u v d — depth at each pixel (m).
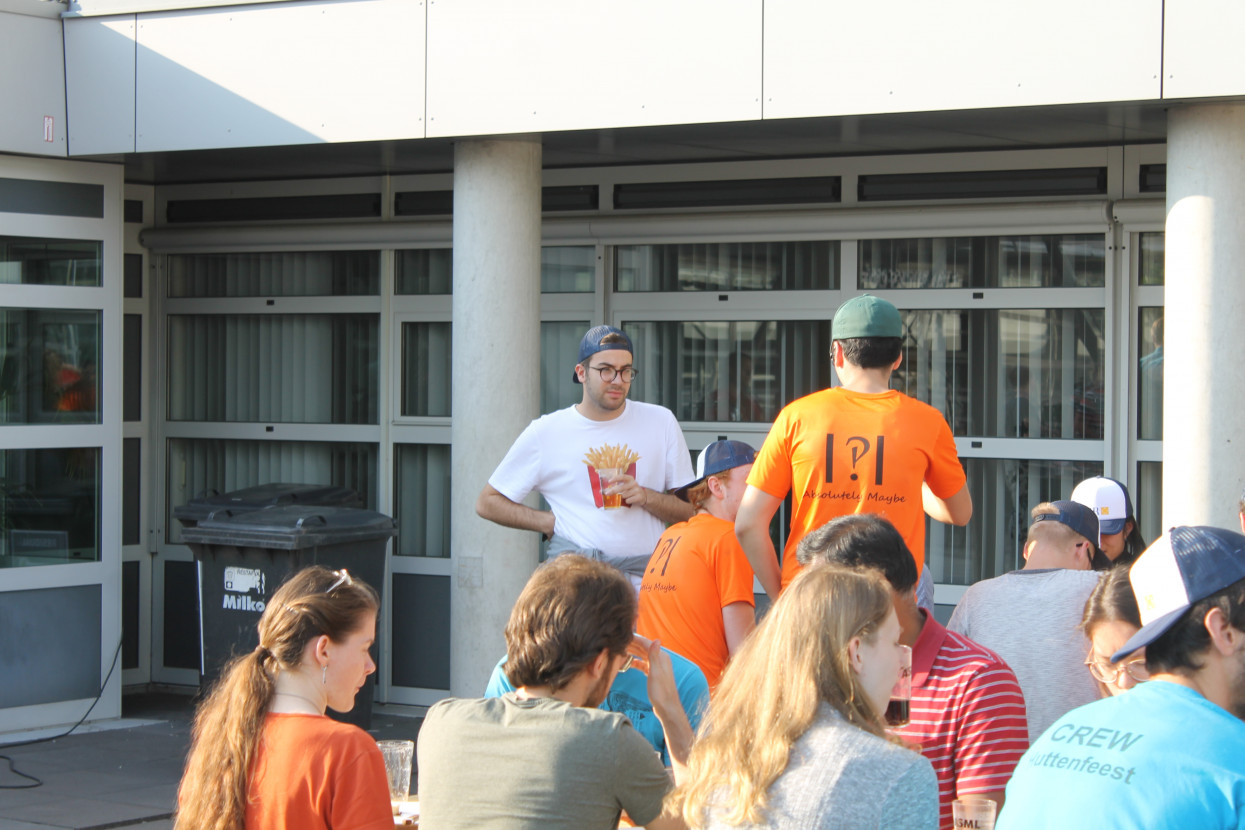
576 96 5.78
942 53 5.17
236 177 7.96
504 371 6.24
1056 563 3.55
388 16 6.11
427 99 6.05
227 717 2.59
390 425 7.82
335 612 2.67
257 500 7.18
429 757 2.54
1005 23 5.07
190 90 6.52
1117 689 2.60
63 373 7.11
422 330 7.79
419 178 7.66
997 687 2.67
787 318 7.00
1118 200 6.28
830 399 3.62
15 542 7.00
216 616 6.61
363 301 7.89
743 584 3.84
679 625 3.84
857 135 6.09
